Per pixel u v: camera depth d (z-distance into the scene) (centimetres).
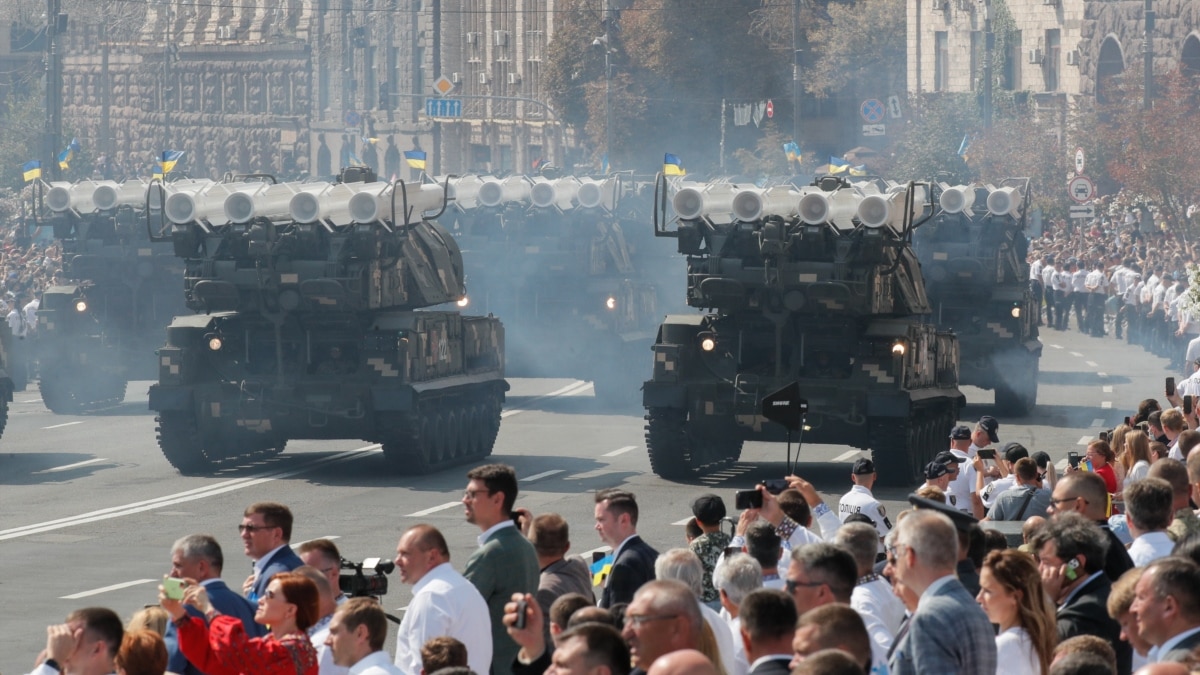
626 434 14125
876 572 4875
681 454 11469
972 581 4612
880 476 11381
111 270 15850
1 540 9325
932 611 3791
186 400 11638
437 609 4419
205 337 11800
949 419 12300
